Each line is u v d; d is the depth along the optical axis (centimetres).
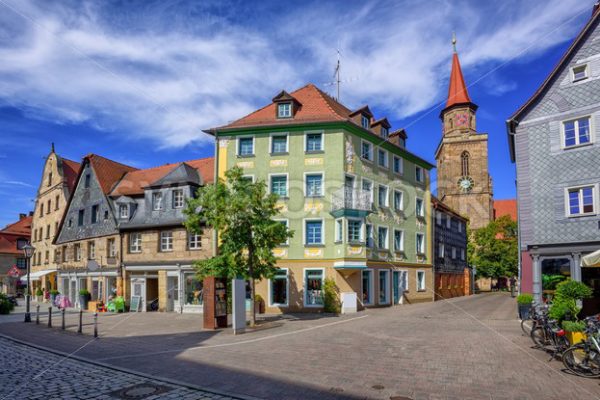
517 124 2130
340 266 2434
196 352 1170
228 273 1788
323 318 2086
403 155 3225
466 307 2650
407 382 818
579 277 1875
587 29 1967
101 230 3105
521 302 1820
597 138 1898
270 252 1822
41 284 4159
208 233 2592
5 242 5194
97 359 1096
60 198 3931
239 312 1555
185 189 2753
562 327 1038
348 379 844
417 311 2386
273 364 988
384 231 2909
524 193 2067
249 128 2658
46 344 1362
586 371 858
